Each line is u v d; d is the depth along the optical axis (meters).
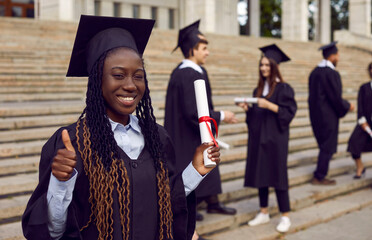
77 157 1.63
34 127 5.95
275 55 4.58
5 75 8.08
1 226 3.79
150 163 1.76
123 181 1.65
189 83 3.98
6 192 4.29
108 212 1.62
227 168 5.98
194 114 3.93
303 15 26.52
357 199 5.94
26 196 4.33
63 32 12.81
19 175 4.79
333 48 5.95
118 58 1.65
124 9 22.72
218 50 14.98
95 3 21.83
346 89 12.44
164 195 1.77
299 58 16.23
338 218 5.29
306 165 6.91
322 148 6.00
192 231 1.96
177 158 4.03
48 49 10.48
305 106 9.61
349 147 6.40
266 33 38.75
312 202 5.66
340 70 14.84
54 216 1.53
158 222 1.76
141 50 1.92
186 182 1.86
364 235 4.67
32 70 8.51
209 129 1.81
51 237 1.59
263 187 4.61
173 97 4.08
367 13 24.66
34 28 12.62
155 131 1.79
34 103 7.14
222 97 9.38
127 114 1.70
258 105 4.43
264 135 4.53
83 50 1.78
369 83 6.20
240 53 15.23
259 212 4.88
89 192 1.63
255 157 4.59
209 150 1.79
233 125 7.62
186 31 4.15
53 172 1.46
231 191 5.27
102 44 1.69
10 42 10.72
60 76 8.66
